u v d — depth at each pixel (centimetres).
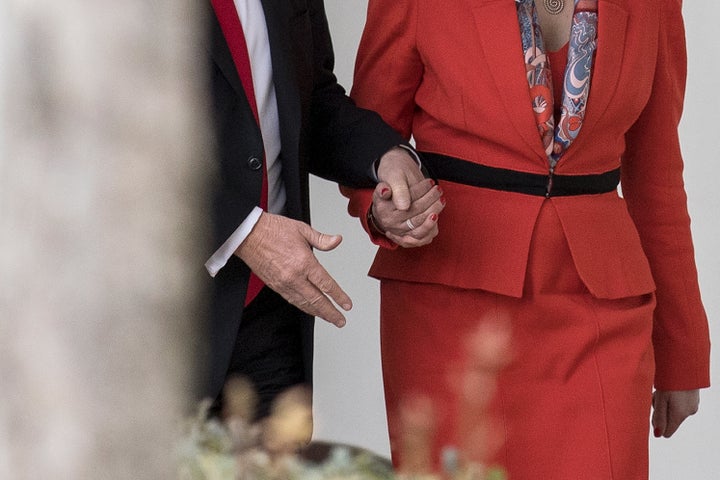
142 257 117
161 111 118
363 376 1079
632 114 644
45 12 117
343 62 1059
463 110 621
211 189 548
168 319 119
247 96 564
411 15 637
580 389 622
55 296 117
